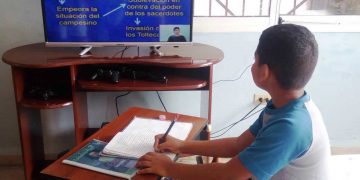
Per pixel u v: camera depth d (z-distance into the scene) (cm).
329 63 246
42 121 240
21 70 191
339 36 241
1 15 217
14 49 205
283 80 97
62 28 193
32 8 217
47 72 204
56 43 195
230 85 247
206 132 188
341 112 260
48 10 190
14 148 245
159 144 119
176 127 134
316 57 96
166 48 212
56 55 192
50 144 247
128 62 184
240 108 253
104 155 113
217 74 243
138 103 245
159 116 145
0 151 244
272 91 102
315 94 254
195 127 137
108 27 195
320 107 258
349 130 265
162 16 195
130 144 118
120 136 123
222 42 237
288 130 93
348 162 231
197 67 189
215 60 188
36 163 223
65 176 103
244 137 124
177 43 201
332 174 107
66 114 242
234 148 123
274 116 100
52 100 189
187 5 195
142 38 199
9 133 241
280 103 103
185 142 122
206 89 198
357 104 258
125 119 142
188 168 102
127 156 112
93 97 240
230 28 234
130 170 105
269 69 98
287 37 94
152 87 183
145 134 126
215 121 255
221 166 99
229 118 255
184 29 199
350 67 248
